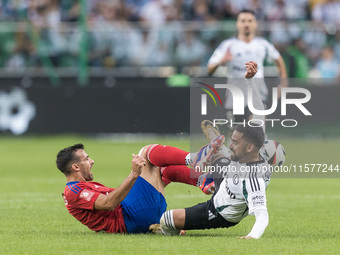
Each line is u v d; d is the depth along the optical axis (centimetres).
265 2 8344
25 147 7188
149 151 2458
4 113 7931
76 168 2430
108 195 2362
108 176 4962
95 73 7925
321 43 7956
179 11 8488
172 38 7938
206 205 2397
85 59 7869
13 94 7925
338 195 4175
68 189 2422
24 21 8031
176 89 7781
